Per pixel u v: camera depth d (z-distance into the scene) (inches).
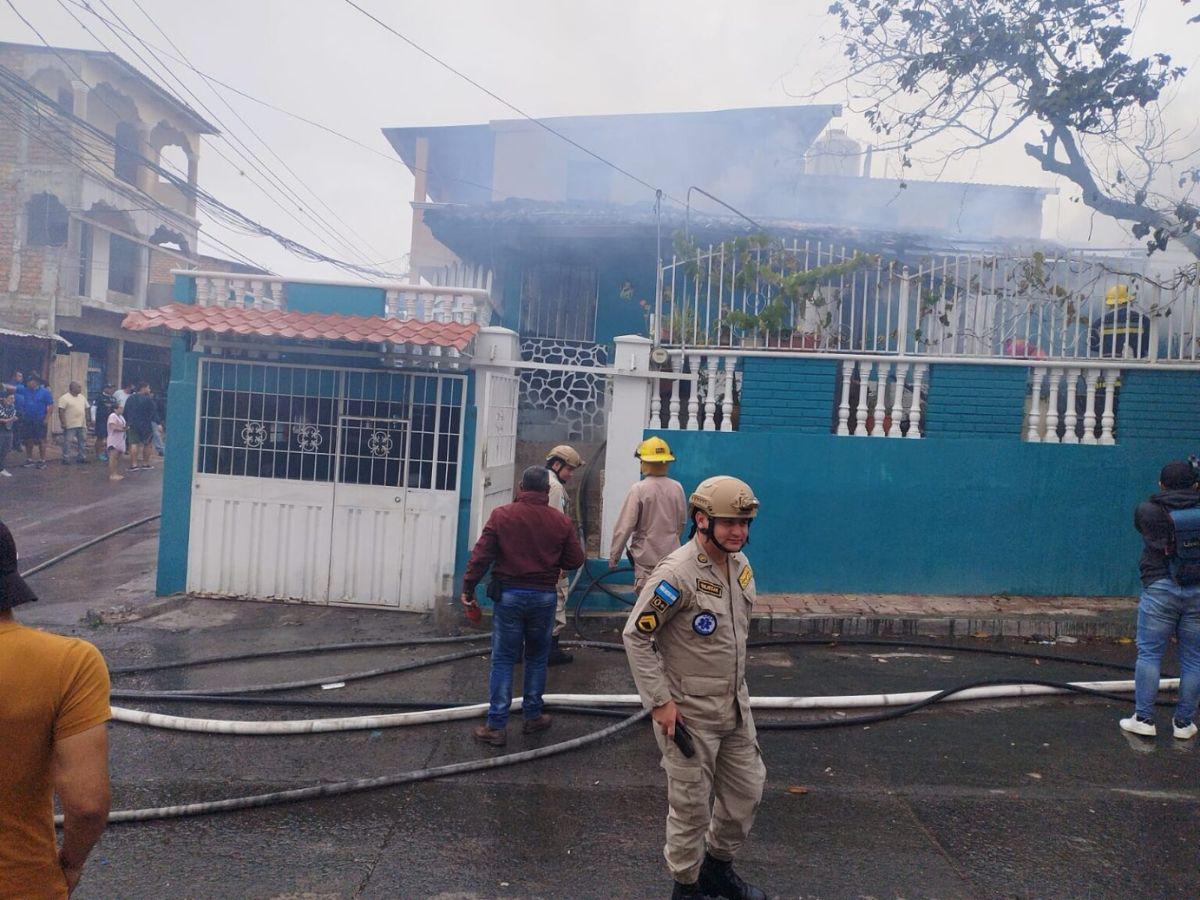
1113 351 349.1
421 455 345.1
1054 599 344.2
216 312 336.5
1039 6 351.3
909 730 229.9
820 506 349.7
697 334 358.9
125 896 146.4
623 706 239.9
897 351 356.8
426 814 177.5
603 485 360.8
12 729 82.5
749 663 288.5
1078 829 175.3
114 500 579.5
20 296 940.6
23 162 941.2
